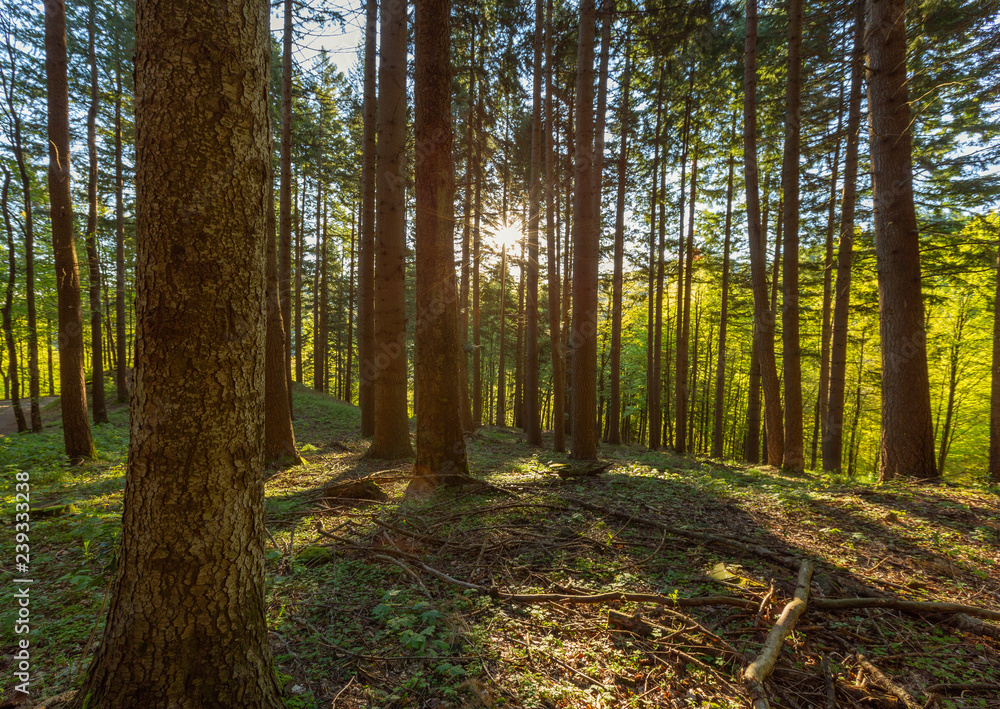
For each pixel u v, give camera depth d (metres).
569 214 19.03
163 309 1.92
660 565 4.19
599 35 14.57
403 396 9.87
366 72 11.89
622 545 4.64
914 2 9.30
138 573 2.01
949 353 20.19
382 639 3.05
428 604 3.38
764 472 10.09
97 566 4.23
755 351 15.55
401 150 9.50
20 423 12.85
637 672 2.75
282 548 4.67
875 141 7.80
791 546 4.58
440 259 7.02
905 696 2.53
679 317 16.91
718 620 3.29
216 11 1.93
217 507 2.04
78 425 9.73
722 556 4.39
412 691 2.55
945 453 20.30
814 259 17.45
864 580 3.87
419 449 7.12
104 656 2.05
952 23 9.59
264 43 2.13
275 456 9.20
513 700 2.49
